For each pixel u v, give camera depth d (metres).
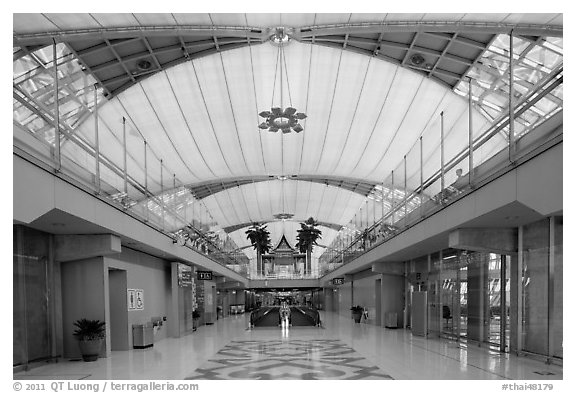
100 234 14.77
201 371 12.69
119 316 18.02
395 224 22.05
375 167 30.69
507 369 11.92
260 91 23.09
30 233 13.55
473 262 17.73
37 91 10.96
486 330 16.62
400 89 22.44
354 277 40.94
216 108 23.88
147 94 21.59
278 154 30.38
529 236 13.63
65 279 15.50
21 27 14.71
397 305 28.34
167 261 24.11
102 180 13.67
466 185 13.62
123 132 16.36
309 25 17.28
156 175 19.36
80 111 13.56
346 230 39.31
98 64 18.73
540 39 15.05
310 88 23.12
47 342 14.31
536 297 13.24
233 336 24.14
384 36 18.52
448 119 16.77
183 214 24.00
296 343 20.02
